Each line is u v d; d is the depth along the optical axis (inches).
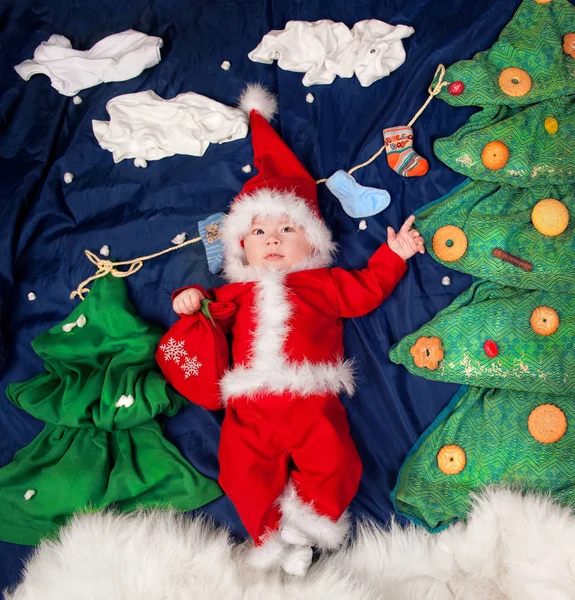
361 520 57.8
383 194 65.9
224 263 65.2
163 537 54.1
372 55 68.9
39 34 78.1
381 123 68.5
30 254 68.1
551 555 50.7
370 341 63.1
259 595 50.5
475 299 61.8
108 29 77.8
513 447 57.1
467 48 68.8
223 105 70.7
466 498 57.1
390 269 61.2
